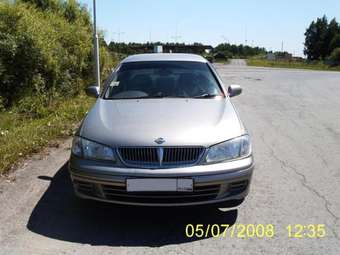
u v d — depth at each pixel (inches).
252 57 3988.7
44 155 242.2
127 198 150.5
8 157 224.2
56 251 139.0
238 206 173.8
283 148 263.7
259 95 556.7
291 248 141.0
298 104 467.5
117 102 189.8
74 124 322.7
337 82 843.4
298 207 173.0
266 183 199.9
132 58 235.3
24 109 339.9
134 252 138.7
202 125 159.0
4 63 327.6
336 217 163.9
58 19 462.0
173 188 146.1
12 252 137.9
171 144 148.6
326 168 223.6
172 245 143.6
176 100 190.1
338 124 343.6
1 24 330.3
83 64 474.0
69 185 197.2
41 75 374.3
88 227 156.7
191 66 222.4
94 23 442.0
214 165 149.3
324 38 4055.1
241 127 165.3
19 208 171.5
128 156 149.6
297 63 2699.3
